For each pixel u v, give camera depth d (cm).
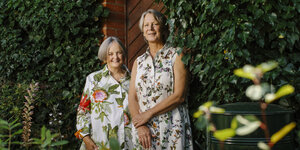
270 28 195
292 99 190
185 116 221
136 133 228
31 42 414
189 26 232
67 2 356
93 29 355
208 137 183
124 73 259
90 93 254
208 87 223
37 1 385
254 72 81
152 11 230
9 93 378
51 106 367
